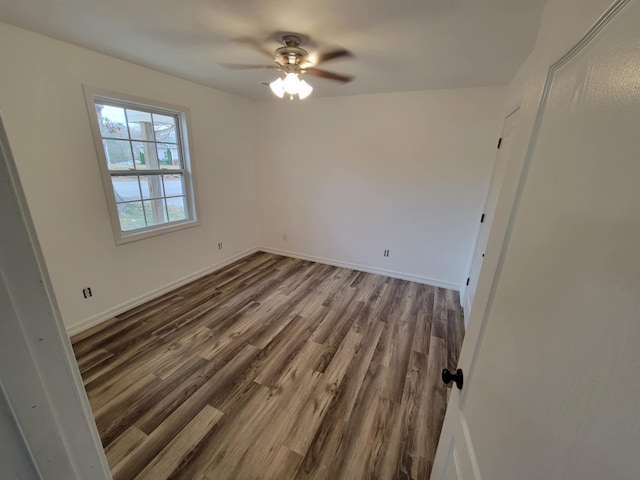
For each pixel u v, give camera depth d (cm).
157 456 144
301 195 418
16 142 192
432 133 324
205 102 330
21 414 34
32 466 36
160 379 194
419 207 354
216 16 161
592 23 42
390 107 335
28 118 195
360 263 407
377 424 166
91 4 152
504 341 58
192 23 171
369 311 295
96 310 253
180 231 326
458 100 304
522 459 44
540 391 42
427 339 251
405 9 148
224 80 303
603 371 31
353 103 351
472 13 149
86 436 43
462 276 353
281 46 199
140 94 259
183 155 323
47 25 178
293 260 437
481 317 75
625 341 28
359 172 373
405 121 333
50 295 36
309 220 424
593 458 31
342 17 157
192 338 240
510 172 70
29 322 34
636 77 31
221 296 315
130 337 238
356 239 400
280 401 179
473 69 235
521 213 60
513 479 46
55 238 219
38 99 198
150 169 290
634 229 29
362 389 191
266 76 286
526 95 68
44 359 36
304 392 187
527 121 64
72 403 40
